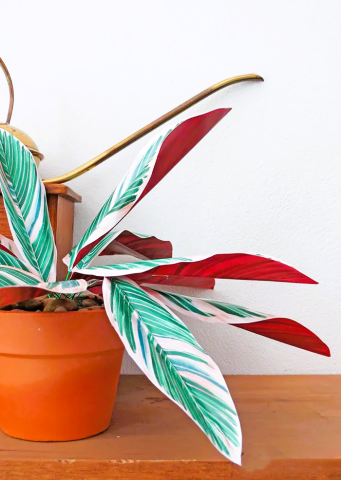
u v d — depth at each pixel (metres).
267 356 0.85
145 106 0.85
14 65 0.85
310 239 0.86
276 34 0.86
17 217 0.61
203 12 0.86
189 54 0.86
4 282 0.50
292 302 0.85
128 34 0.85
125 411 0.68
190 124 0.54
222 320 0.56
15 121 0.84
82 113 0.85
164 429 0.63
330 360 0.85
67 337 0.56
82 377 0.58
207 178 0.85
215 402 0.49
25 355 0.56
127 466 0.55
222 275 0.54
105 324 0.58
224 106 0.85
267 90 0.86
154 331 0.52
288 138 0.86
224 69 0.86
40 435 0.59
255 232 0.85
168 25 0.86
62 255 0.74
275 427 0.63
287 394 0.74
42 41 0.85
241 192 0.85
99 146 0.85
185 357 0.51
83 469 0.55
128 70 0.85
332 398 0.73
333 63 0.86
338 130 0.86
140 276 0.58
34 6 0.85
